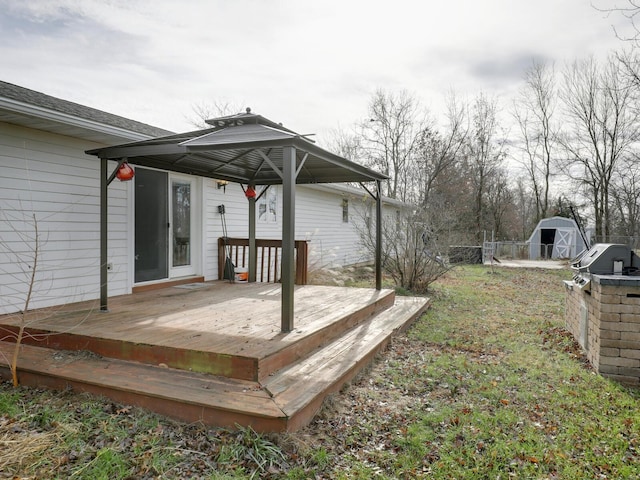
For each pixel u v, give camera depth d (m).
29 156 5.02
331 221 14.05
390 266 10.11
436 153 23.00
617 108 20.31
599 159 21.61
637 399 3.60
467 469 2.57
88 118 5.02
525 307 7.93
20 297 4.95
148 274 6.79
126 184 6.27
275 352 3.46
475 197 25.45
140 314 4.81
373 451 2.75
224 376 3.35
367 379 3.92
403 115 24.16
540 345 5.27
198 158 6.06
